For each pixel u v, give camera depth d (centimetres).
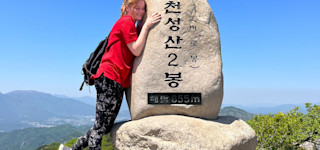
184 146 297
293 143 812
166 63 344
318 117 798
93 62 361
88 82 361
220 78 351
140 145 318
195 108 344
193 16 356
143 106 342
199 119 339
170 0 355
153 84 343
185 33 350
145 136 316
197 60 349
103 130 339
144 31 348
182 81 344
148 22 350
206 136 307
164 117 330
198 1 368
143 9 367
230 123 361
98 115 337
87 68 367
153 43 346
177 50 346
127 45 344
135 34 350
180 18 351
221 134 320
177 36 347
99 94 337
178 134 305
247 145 340
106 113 335
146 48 349
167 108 344
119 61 342
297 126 754
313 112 819
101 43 367
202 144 298
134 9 361
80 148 359
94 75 346
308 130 788
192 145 297
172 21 349
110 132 376
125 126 341
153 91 342
